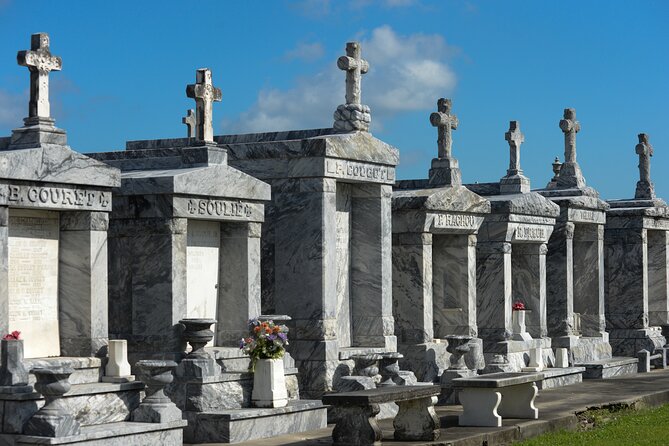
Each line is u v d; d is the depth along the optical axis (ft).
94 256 59.77
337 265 77.46
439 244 89.40
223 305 69.10
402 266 84.17
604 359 106.73
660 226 119.96
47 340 59.36
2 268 54.70
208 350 65.87
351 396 55.83
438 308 89.10
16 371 53.52
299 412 65.36
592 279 108.78
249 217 68.64
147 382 58.13
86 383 58.13
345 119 77.36
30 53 57.36
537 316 98.84
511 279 97.45
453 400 80.43
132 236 64.54
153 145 78.33
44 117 58.13
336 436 57.16
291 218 73.92
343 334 77.92
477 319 94.12
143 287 64.13
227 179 66.69
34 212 58.80
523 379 67.05
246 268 68.64
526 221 95.71
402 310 84.07
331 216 73.82
